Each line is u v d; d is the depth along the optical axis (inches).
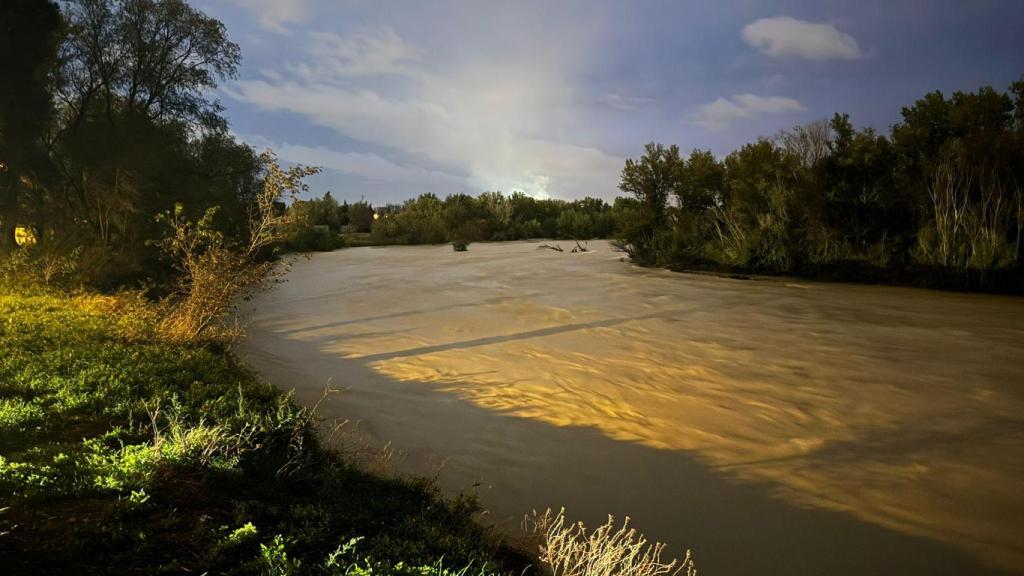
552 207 2097.7
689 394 273.9
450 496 171.0
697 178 971.3
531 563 131.5
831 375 304.0
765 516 166.1
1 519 104.0
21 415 168.1
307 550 112.5
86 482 124.0
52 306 357.7
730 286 674.2
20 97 576.4
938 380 294.5
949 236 667.4
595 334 407.2
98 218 697.6
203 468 144.3
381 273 847.1
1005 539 153.6
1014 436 222.1
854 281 719.1
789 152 829.2
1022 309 509.7
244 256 344.2
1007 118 725.9
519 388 282.2
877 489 181.6
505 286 676.7
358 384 287.7
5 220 582.9
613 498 175.5
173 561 99.0
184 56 772.6
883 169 769.6
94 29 689.6
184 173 787.4
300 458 170.7
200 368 249.0
